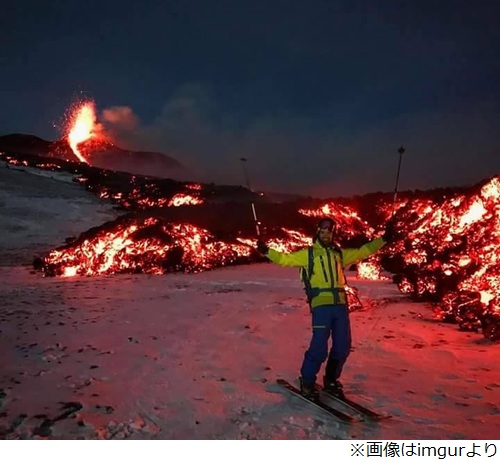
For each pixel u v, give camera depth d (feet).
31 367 20.38
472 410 15.93
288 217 71.20
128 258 52.42
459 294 28.14
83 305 33.55
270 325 27.61
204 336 25.27
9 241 73.46
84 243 54.44
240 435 14.49
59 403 16.61
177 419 15.52
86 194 114.52
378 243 17.94
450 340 23.97
